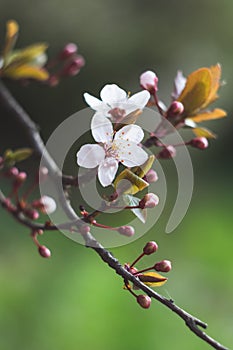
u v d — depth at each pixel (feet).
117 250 3.39
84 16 5.02
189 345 2.78
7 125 4.65
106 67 5.02
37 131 1.73
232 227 4.18
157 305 2.92
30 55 1.71
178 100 1.41
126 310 2.91
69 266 3.39
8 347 2.77
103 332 2.82
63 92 4.91
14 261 3.45
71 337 2.83
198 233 4.00
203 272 3.55
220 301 3.28
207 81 1.40
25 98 4.89
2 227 3.69
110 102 1.24
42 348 2.81
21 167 3.81
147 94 1.25
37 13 4.92
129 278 1.24
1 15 4.87
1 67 1.71
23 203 1.50
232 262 3.69
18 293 3.08
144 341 2.77
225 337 2.94
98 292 3.08
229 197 4.84
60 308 3.01
